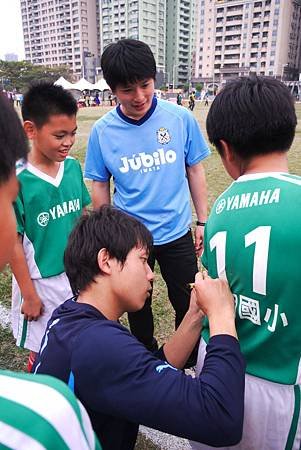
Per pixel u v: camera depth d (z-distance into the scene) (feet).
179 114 7.79
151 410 2.82
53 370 3.04
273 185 3.55
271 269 3.46
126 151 7.62
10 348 9.33
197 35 285.84
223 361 3.12
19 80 199.11
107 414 3.05
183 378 2.95
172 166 7.73
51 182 7.04
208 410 2.81
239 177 3.92
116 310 3.61
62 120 6.51
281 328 3.57
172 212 7.88
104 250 3.47
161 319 10.33
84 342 2.99
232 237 3.76
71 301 3.61
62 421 1.62
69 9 322.55
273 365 3.73
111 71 6.77
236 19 265.54
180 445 6.82
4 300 11.41
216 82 275.80
